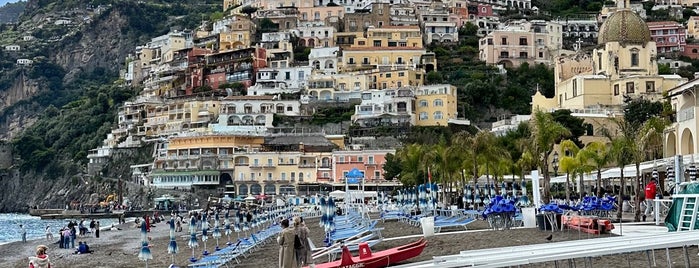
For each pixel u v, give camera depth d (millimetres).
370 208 120375
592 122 156125
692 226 38781
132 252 81688
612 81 175500
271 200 181375
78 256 79562
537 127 87438
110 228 131000
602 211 70062
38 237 125875
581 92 175875
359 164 189250
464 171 121188
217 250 59438
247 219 101812
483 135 99938
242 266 53844
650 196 61438
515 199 87375
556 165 136875
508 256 30109
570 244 32188
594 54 185125
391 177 171750
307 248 34250
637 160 70375
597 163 86000
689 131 96125
